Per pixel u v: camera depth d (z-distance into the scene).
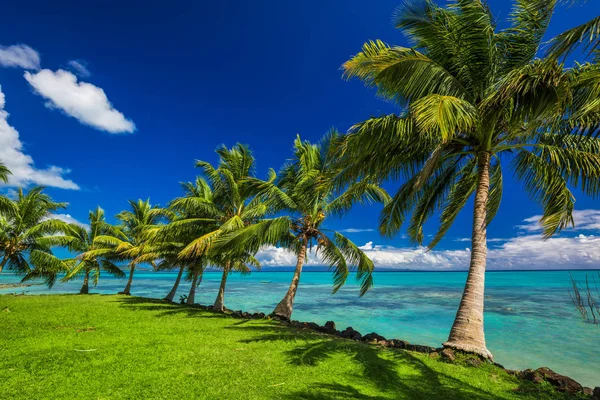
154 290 35.59
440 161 7.97
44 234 18.42
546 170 7.07
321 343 7.66
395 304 23.23
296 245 13.58
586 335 12.61
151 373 5.08
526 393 5.00
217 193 15.19
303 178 12.07
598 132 5.35
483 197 7.42
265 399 4.24
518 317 16.62
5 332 7.95
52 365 5.29
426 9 6.51
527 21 6.23
